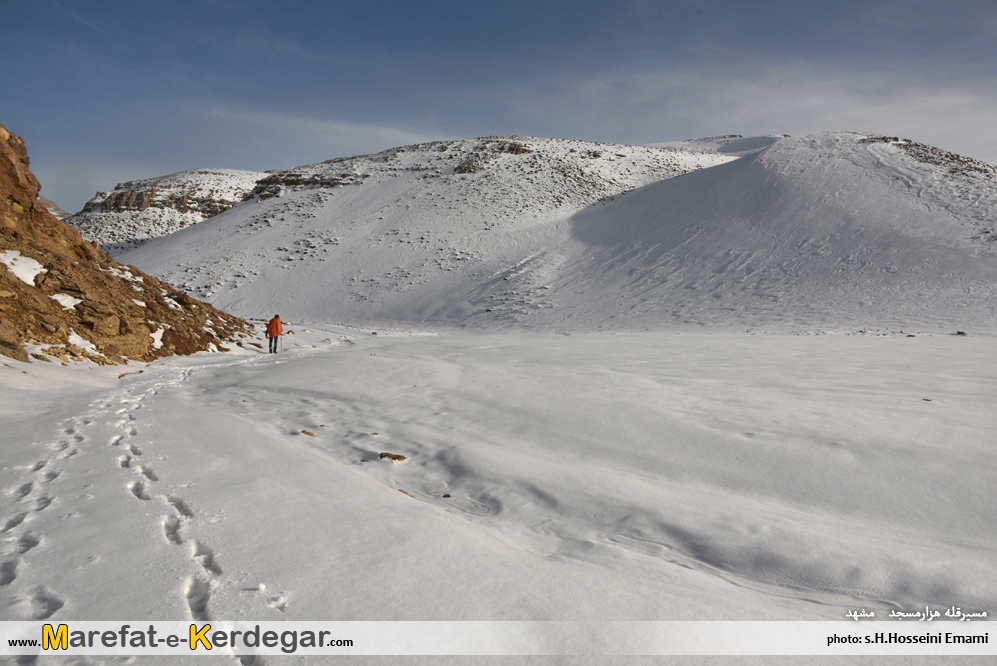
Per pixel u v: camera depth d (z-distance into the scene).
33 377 8.15
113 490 3.68
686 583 2.80
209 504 3.48
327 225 60.50
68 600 2.25
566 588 2.58
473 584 2.55
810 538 3.27
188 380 10.73
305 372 10.70
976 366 9.22
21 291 10.53
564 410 6.51
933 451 4.57
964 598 2.62
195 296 48.34
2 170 12.14
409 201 64.00
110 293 13.00
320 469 4.33
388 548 2.89
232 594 2.35
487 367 10.69
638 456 4.91
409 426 6.28
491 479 4.51
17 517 3.17
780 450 4.80
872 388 7.34
